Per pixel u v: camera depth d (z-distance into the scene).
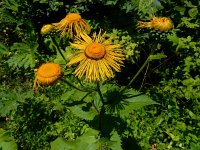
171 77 0.50
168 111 0.43
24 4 0.55
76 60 0.25
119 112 0.29
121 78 0.51
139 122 0.43
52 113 0.46
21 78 0.55
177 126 0.42
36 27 0.57
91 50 0.25
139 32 0.47
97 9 0.53
